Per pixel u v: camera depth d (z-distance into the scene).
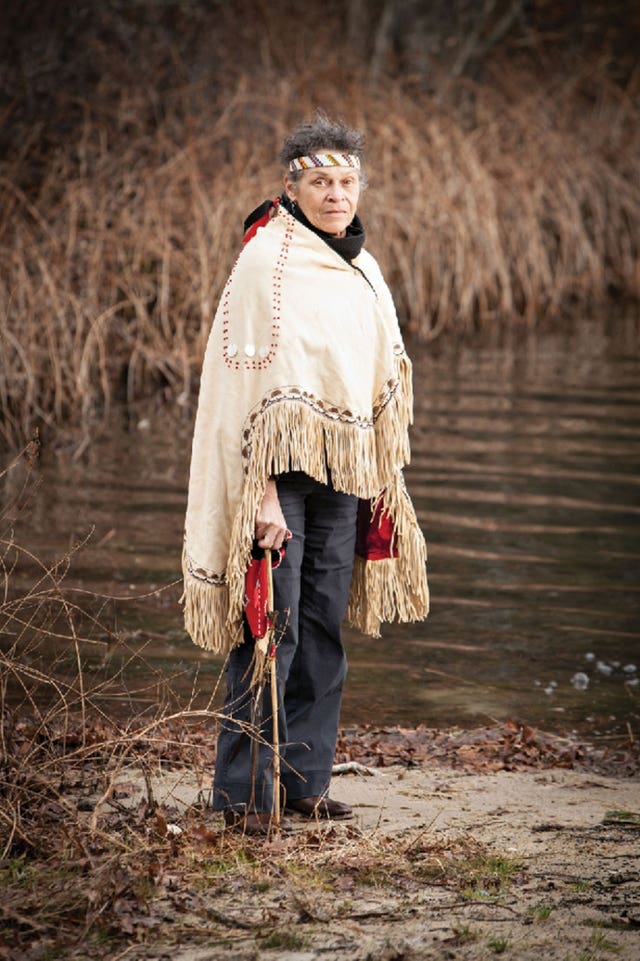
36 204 21.12
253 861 5.75
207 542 6.09
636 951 4.89
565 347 24.62
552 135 30.55
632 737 8.25
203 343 20.38
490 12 36.50
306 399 5.98
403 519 6.43
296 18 30.30
